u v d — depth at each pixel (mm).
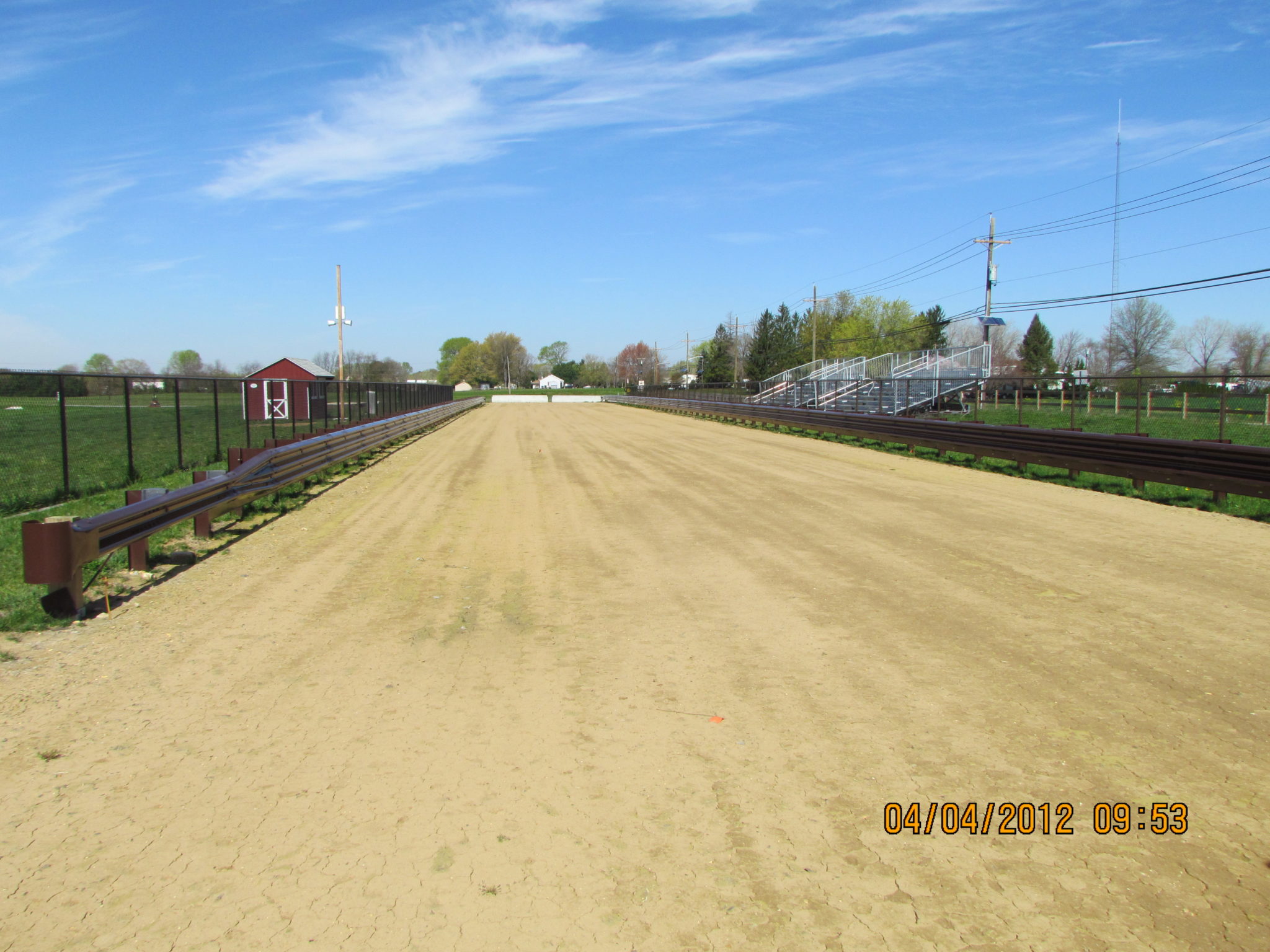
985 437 18297
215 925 3227
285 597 8016
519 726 5027
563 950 3076
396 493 15359
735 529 11445
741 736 4867
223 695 5539
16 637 6738
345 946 3102
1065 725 4945
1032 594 7809
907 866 3590
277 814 4031
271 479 13039
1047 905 3332
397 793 4230
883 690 5527
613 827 3906
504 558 9789
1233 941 3098
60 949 3098
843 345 96125
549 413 59094
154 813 4055
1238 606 7301
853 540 10477
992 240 48750
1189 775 4328
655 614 7414
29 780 4383
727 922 3236
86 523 7434
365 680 5805
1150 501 13281
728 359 117062
